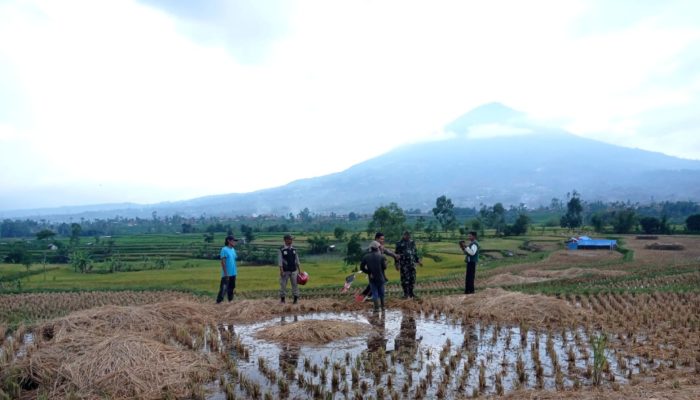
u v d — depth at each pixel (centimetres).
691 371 866
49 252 7038
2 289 2889
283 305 1545
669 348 1013
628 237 8244
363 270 1500
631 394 730
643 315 1312
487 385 834
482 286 2594
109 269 5084
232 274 1675
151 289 2802
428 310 1478
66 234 15712
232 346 1105
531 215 18812
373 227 5531
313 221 19175
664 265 3597
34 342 1116
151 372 869
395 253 1652
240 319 1409
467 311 1420
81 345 954
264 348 1096
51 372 866
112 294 2572
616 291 1825
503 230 9706
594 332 1153
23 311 2084
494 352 1028
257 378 897
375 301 1480
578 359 960
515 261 4916
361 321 1362
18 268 5372
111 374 845
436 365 949
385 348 1084
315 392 805
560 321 1275
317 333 1159
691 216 8856
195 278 3850
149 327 1245
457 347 1070
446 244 7225
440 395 787
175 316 1364
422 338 1162
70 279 4034
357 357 975
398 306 1577
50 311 2081
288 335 1162
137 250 7944
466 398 770
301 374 868
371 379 879
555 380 844
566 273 3114
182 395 820
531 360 965
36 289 2803
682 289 1847
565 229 10931
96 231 15612
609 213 11819
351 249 4291
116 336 970
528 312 1331
